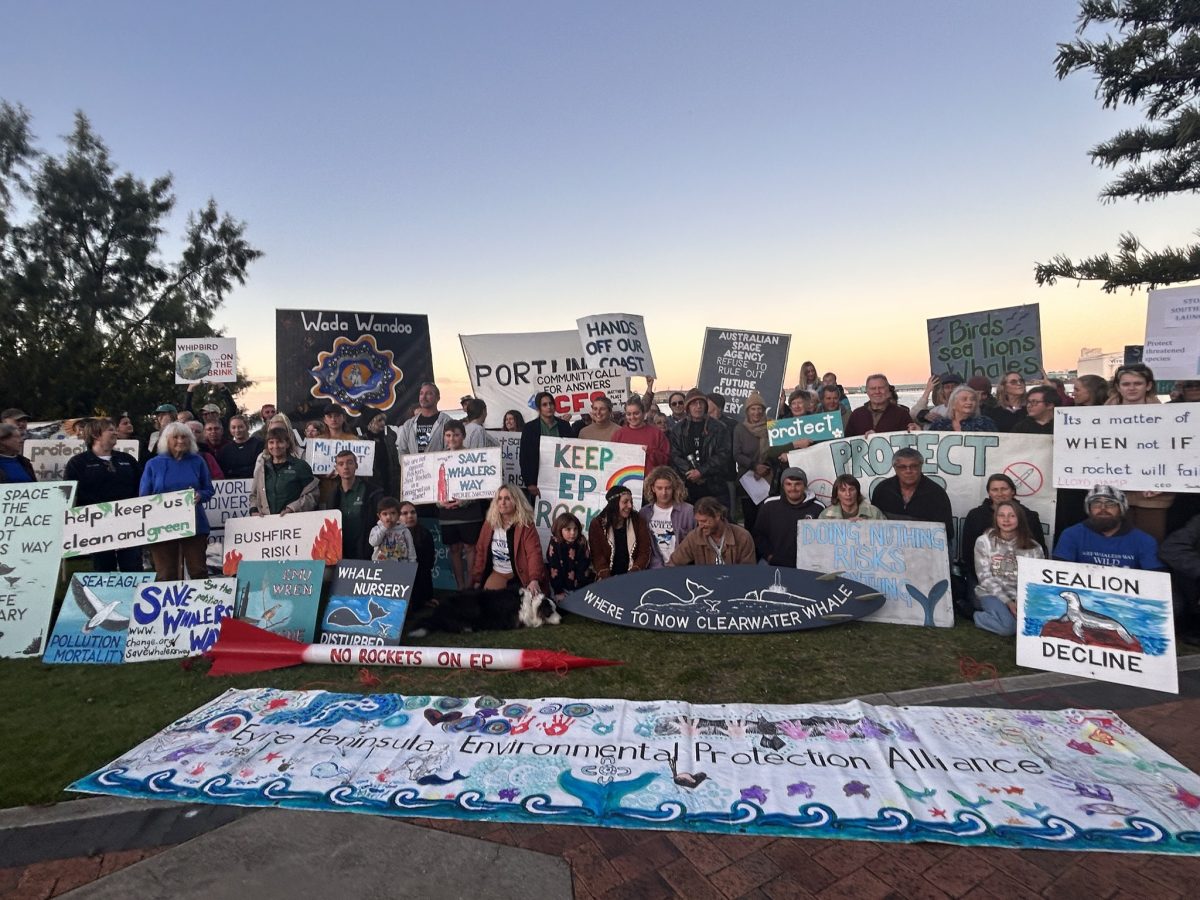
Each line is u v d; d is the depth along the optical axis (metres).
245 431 8.05
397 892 2.58
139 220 28.23
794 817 2.94
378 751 3.57
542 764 3.41
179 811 3.09
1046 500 6.29
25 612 5.55
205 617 5.40
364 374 9.41
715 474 7.74
